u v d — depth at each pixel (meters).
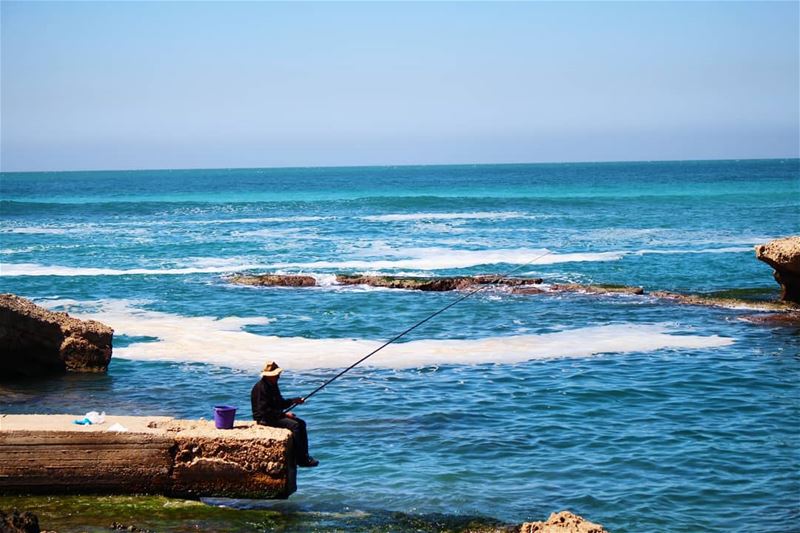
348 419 12.82
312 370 15.91
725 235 40.94
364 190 99.75
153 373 15.86
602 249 35.94
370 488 10.05
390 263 31.89
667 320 20.91
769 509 9.46
